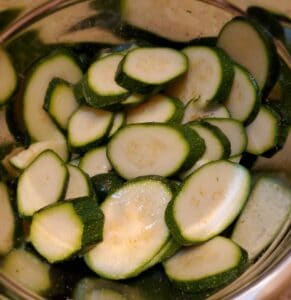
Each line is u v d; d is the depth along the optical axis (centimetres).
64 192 49
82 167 51
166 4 52
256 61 51
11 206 50
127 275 46
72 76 54
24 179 50
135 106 51
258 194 48
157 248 46
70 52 54
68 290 47
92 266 46
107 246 47
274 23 49
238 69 51
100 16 53
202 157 49
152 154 49
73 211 46
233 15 51
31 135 53
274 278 42
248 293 42
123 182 50
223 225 46
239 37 51
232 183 47
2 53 51
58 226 47
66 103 53
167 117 51
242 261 44
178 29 53
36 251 47
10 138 52
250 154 51
